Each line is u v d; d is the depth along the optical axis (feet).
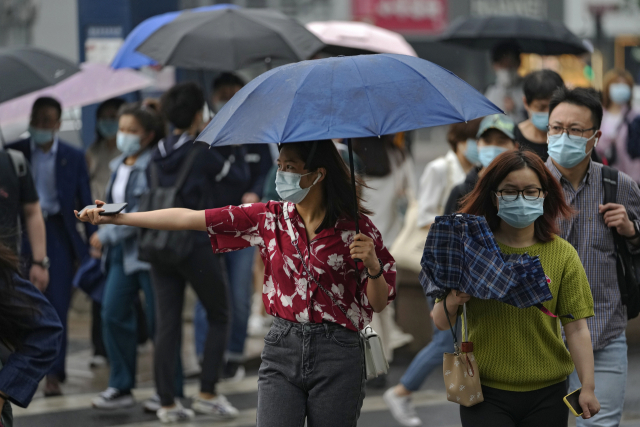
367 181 69.31
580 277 34.37
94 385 70.23
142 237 57.06
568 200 40.86
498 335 34.04
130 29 95.50
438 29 302.86
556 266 34.37
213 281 58.75
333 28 92.89
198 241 57.72
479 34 88.69
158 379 59.47
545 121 49.57
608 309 40.57
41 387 69.51
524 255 32.99
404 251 67.21
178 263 56.75
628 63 301.84
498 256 32.63
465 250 32.89
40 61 63.93
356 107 30.71
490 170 34.32
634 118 90.22
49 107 66.23
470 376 33.88
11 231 52.70
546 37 87.40
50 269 67.41
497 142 48.73
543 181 34.01
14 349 29.55
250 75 170.71
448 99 31.27
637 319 81.97
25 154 67.82
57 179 67.62
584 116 39.55
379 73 31.76
